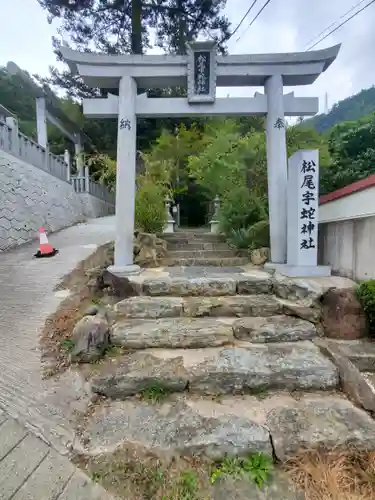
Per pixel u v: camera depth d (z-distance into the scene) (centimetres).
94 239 736
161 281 349
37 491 153
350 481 159
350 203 336
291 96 418
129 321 290
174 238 602
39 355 261
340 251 365
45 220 860
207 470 166
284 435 176
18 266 505
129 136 401
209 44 393
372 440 173
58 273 465
